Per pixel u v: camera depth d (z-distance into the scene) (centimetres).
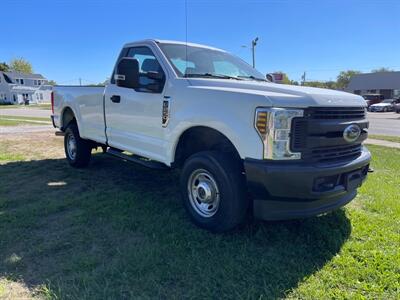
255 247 314
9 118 2033
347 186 320
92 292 244
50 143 923
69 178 548
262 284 259
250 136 296
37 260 288
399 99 4016
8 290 247
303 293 249
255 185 294
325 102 299
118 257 293
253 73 475
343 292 251
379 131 1577
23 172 585
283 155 286
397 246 321
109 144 504
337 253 307
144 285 254
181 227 354
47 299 237
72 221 369
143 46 443
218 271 273
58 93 654
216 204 337
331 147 309
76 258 290
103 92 507
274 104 285
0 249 307
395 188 513
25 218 376
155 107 402
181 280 261
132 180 539
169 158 386
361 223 372
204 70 421
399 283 262
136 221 368
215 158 327
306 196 290
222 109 319
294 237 335
